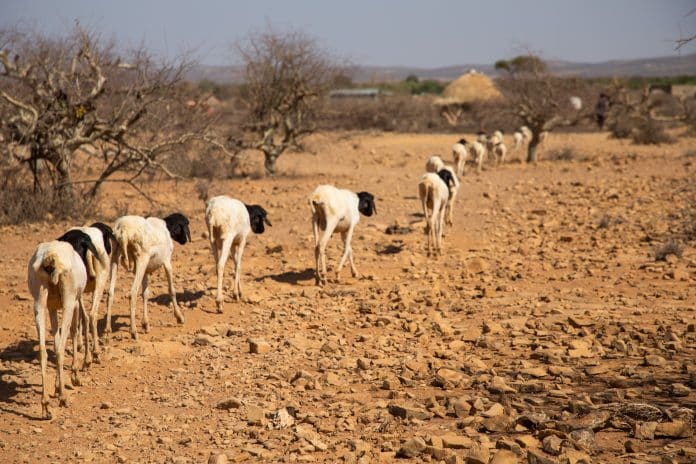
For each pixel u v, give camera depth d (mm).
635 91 89875
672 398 8875
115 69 25391
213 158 33969
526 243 20625
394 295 15266
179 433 8773
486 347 11688
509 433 8117
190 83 33688
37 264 9305
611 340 11633
